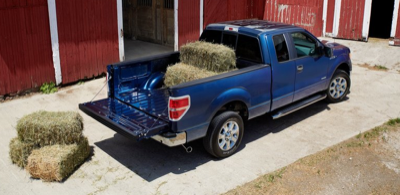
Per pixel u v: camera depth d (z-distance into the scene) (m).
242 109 6.50
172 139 5.55
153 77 6.96
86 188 5.53
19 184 5.61
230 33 7.06
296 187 5.58
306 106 8.21
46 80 8.89
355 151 6.55
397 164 6.22
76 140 6.00
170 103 5.46
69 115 6.04
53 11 8.62
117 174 5.88
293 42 7.03
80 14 9.06
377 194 5.49
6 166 6.08
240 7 13.33
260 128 7.42
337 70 8.36
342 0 13.09
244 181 5.70
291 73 7.00
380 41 12.99
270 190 5.50
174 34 11.62
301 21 13.88
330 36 13.66
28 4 8.26
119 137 7.05
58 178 5.60
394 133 7.17
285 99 7.08
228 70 6.55
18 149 5.91
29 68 8.56
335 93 8.47
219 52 6.34
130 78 6.68
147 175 5.86
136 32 13.84
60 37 8.86
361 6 12.76
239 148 6.66
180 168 6.04
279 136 7.10
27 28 8.34
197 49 6.58
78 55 9.26
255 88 6.42
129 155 6.43
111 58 9.92
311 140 6.95
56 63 8.93
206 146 6.07
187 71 6.42
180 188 5.53
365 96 9.01
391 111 8.19
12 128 7.37
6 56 8.19
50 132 5.75
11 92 8.44
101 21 9.48
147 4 13.15
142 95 6.71
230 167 6.07
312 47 7.46
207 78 5.80
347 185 5.66
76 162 5.96
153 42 13.37
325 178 5.81
